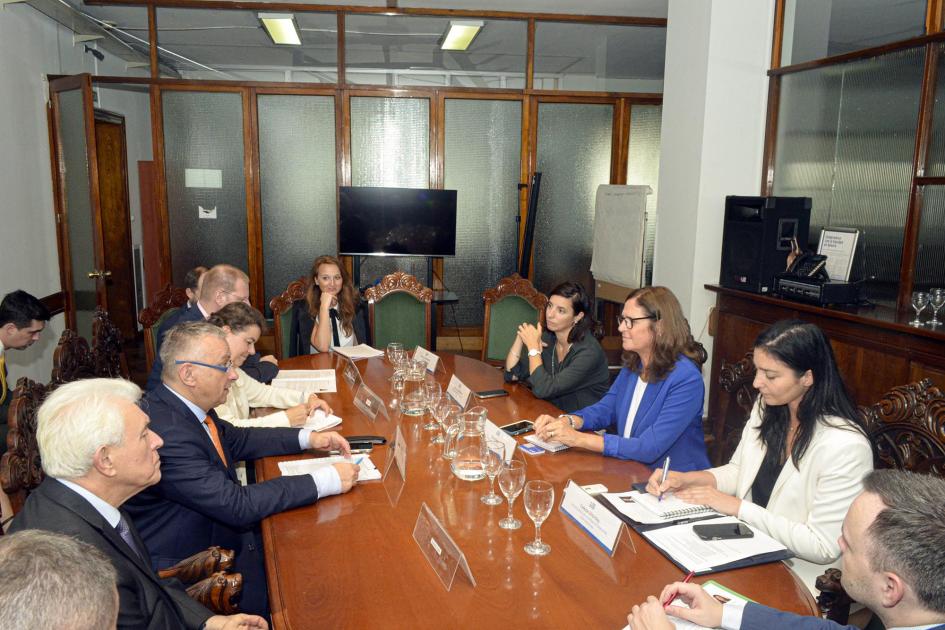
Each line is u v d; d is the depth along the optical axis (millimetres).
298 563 1495
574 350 2871
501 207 6312
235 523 1729
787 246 3988
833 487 1723
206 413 1992
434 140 6090
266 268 6121
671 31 4672
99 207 4949
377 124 6051
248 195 5969
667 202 4742
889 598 1010
